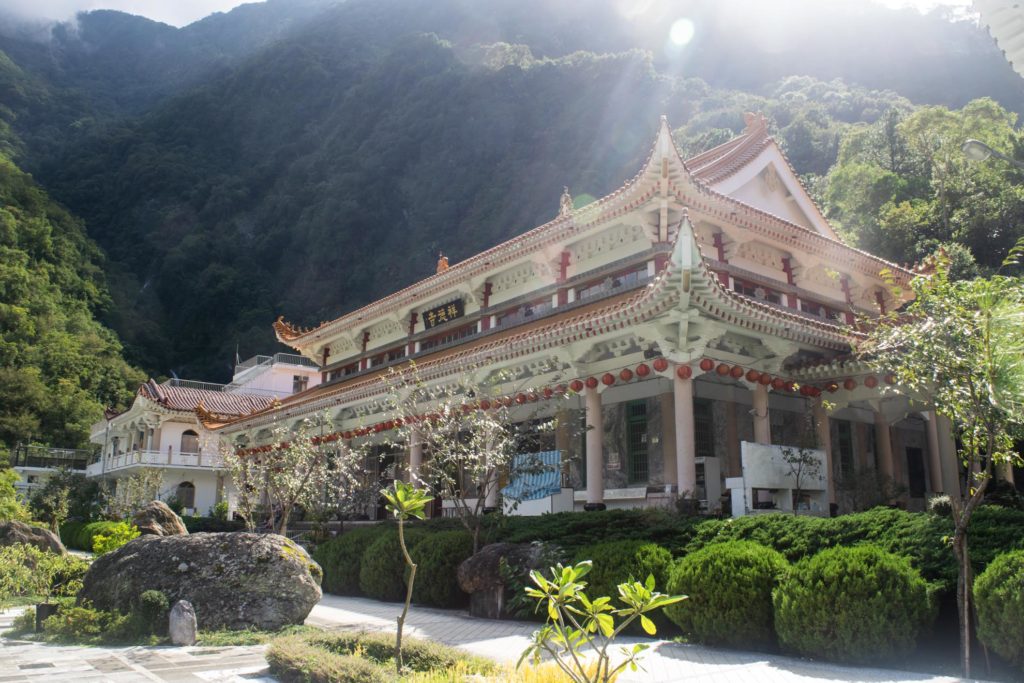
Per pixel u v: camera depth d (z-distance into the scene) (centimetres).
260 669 1196
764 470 1983
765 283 2675
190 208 14550
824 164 8900
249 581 1593
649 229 2480
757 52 14712
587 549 1723
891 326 1555
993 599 1101
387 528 2520
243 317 12544
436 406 2680
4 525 2533
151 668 1202
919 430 3169
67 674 1152
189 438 5984
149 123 16562
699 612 1376
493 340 2983
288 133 16112
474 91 13938
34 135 15775
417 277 12219
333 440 3491
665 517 1858
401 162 14088
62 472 5738
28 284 10250
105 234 13962
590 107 12712
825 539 1488
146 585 1564
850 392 2400
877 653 1176
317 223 13525
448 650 1207
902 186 6431
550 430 2383
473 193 13025
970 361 1172
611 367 2406
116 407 9619
